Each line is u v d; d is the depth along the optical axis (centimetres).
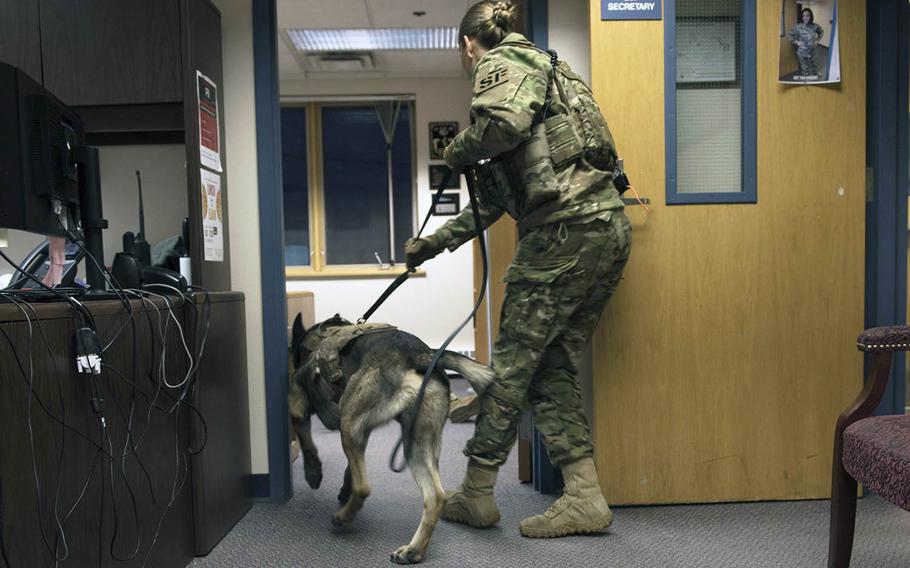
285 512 210
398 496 223
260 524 199
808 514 198
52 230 140
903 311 212
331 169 596
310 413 200
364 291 581
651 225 205
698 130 210
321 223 595
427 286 579
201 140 195
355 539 185
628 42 203
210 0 212
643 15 203
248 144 222
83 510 122
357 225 598
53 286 156
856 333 208
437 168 583
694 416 207
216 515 184
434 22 461
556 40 218
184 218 227
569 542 179
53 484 112
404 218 596
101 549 128
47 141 133
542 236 173
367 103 592
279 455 222
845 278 208
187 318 173
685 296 206
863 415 143
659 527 190
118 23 190
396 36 488
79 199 148
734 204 206
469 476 191
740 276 206
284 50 510
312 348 197
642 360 206
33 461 107
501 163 176
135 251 187
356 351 177
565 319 177
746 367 207
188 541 171
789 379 208
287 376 226
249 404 222
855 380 208
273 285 223
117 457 135
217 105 212
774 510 202
